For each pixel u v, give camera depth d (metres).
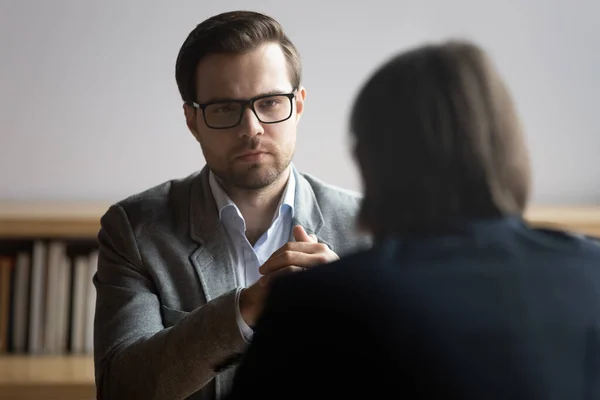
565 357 0.80
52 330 2.40
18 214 2.29
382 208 0.87
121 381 1.33
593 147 2.75
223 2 2.63
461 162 0.84
